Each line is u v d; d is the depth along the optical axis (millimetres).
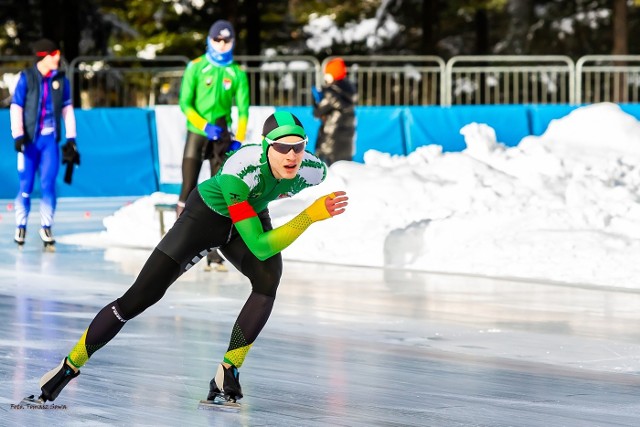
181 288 21141
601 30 84250
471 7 76250
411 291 20641
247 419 11289
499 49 84875
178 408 11734
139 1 80125
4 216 36719
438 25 82500
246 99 23984
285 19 85375
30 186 27281
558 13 84500
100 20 73625
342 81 36469
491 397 12500
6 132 43750
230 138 23656
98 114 44594
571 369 14258
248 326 11719
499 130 45406
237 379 11852
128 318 11633
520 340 16203
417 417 11477
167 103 53875
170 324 17219
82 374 13398
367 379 13414
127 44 80312
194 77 23656
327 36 86125
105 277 22547
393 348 15570
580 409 11961
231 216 11156
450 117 45062
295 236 10891
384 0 84750
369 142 44625
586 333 16734
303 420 11281
